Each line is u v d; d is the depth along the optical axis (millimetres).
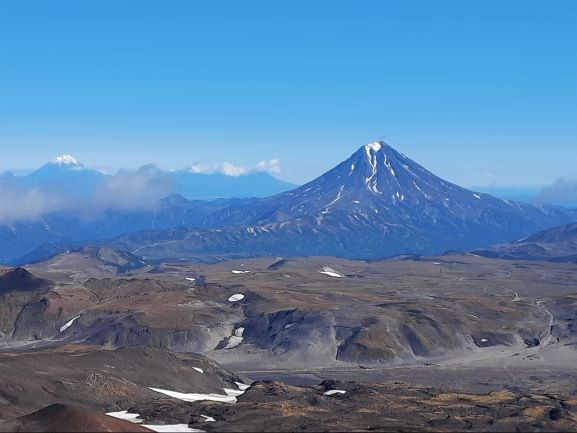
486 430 122938
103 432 94562
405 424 121562
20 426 99688
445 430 119125
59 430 95312
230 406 132750
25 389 133625
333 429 113188
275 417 123625
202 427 115312
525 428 125000
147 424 117688
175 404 134125
